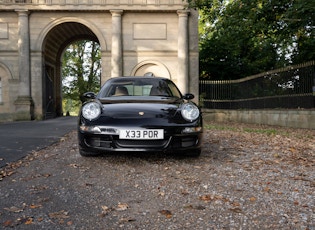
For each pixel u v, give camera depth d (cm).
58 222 274
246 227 263
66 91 4488
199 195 345
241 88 1716
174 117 480
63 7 2147
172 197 338
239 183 390
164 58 2234
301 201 326
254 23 1161
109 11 2186
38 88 2191
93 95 583
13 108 2170
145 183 389
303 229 259
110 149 465
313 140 780
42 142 780
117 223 272
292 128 1154
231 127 1195
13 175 432
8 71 2172
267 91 1441
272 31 1250
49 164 500
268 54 1500
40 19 2184
